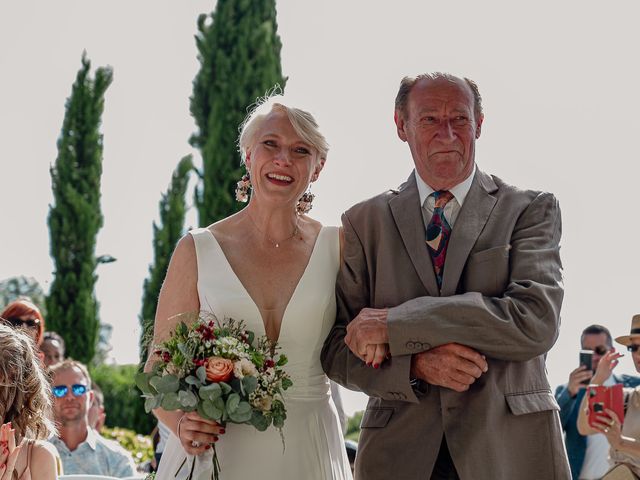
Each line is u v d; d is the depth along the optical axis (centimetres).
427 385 441
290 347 461
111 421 1542
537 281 430
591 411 641
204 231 472
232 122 1617
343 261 471
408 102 448
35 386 453
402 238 450
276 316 461
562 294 434
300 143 461
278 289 464
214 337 427
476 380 430
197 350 424
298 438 457
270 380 425
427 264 443
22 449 445
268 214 466
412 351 425
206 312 455
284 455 452
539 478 428
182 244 469
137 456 933
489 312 418
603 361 671
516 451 428
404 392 430
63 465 691
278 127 459
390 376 432
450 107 439
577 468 768
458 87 441
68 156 1761
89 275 1748
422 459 435
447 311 421
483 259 438
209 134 1633
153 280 1684
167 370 424
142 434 1543
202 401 417
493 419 424
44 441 458
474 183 449
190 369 421
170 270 469
